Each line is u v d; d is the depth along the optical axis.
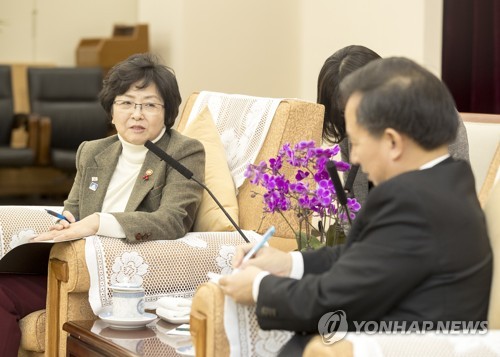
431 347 1.79
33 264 3.31
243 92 7.79
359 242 1.93
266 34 7.79
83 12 10.87
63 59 10.84
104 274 2.96
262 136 3.57
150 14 8.38
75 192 3.49
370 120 1.91
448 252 1.86
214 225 3.41
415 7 6.50
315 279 1.94
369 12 6.91
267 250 2.24
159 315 2.89
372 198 1.91
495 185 2.24
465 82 6.62
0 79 9.16
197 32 7.70
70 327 2.86
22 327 3.23
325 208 2.62
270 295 1.99
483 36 6.51
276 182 2.60
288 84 7.83
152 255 3.04
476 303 1.95
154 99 3.30
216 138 3.64
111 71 3.36
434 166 1.94
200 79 7.72
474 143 3.21
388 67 1.94
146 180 3.28
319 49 7.53
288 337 2.20
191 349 2.51
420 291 1.89
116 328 2.79
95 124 9.29
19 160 8.88
